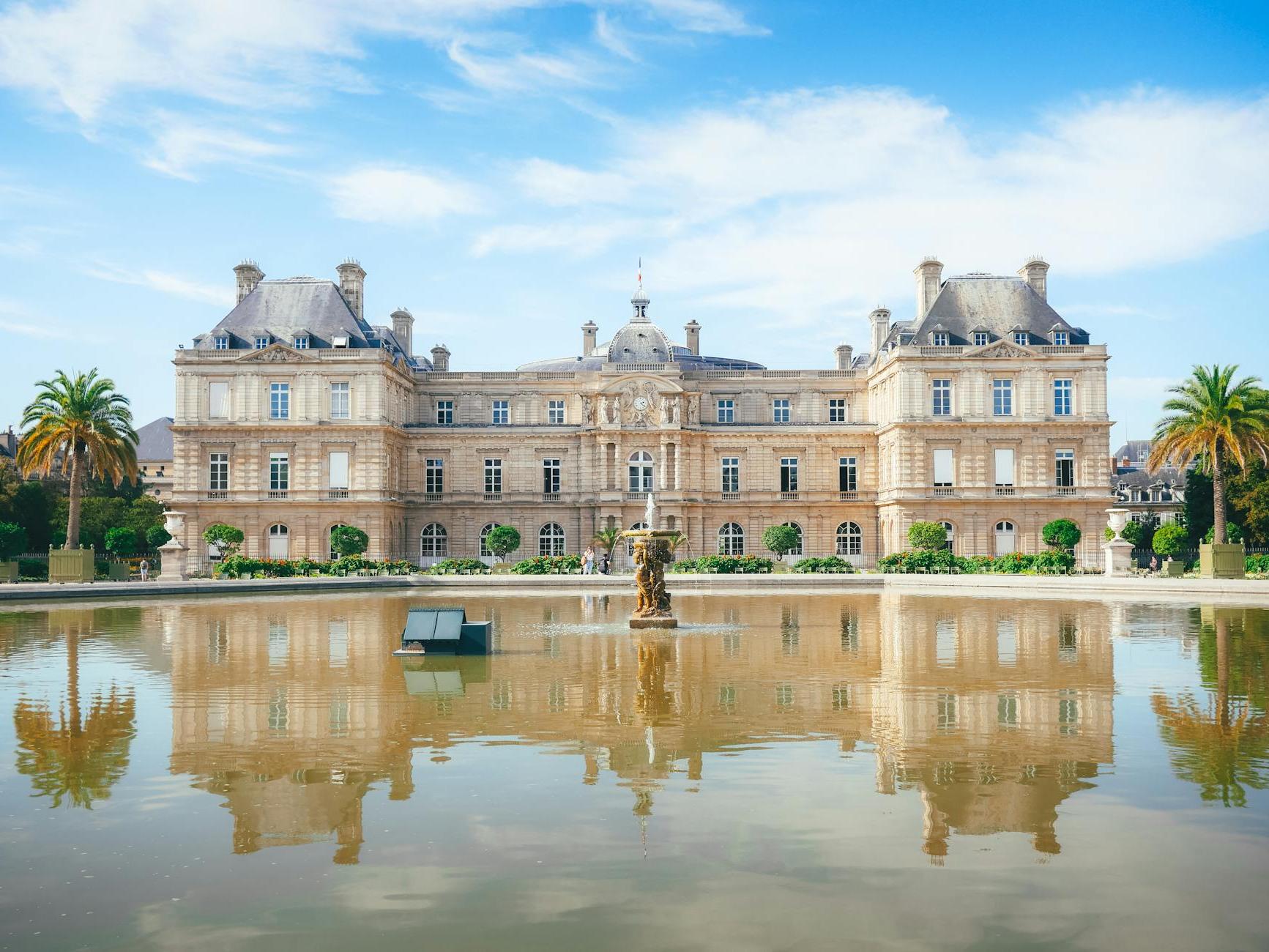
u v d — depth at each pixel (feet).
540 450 303.48
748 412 313.94
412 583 207.31
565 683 75.20
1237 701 66.80
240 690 72.38
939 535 261.65
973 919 33.24
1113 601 156.56
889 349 294.46
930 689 71.82
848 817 42.55
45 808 44.37
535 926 32.83
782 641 102.37
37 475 350.64
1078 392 278.67
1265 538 274.16
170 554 212.23
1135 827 41.32
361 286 309.63
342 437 279.69
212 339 289.74
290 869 37.45
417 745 54.95
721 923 32.94
